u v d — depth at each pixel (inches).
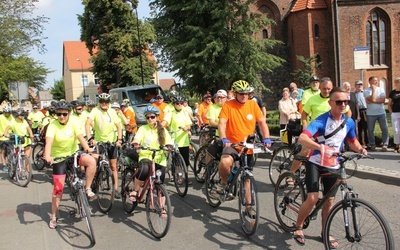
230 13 756.0
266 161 406.6
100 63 1590.8
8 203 294.2
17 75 1000.2
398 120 374.9
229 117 218.7
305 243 187.3
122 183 255.4
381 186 280.4
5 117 403.2
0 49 963.3
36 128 589.9
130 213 254.7
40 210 269.4
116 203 283.4
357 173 308.7
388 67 1202.6
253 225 196.7
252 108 220.5
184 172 286.7
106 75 1616.6
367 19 1184.8
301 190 190.4
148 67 1549.0
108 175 256.2
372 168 314.0
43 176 402.3
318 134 169.5
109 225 234.5
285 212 203.5
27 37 984.9
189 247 193.9
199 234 211.0
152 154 225.9
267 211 239.6
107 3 1502.2
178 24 818.2
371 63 1205.1
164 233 203.9
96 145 285.4
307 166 172.4
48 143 217.8
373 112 389.1
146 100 742.5
